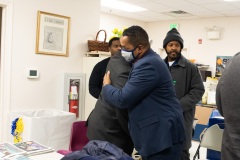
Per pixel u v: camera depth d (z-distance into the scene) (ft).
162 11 22.13
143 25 27.84
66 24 10.91
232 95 3.69
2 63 9.51
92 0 11.82
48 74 10.55
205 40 24.36
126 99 5.12
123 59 5.84
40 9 10.12
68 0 10.94
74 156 4.17
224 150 3.86
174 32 7.97
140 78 5.08
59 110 10.48
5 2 9.22
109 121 6.03
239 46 22.56
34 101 10.21
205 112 15.15
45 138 8.92
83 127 8.08
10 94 9.56
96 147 4.60
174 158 5.32
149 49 5.59
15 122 9.07
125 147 6.30
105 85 5.65
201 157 12.69
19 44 9.68
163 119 5.15
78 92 11.25
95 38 12.07
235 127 3.68
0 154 5.19
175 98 5.56
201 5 19.29
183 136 5.44
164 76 5.29
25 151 5.42
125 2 19.52
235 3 18.35
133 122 5.32
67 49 11.03
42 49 10.26
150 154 5.12
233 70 3.77
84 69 11.57
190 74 7.80
